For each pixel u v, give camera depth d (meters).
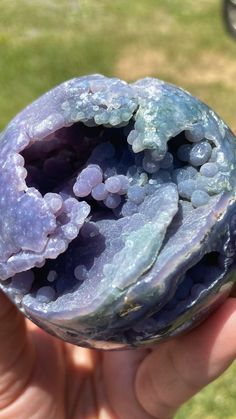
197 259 0.17
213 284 0.18
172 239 0.17
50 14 0.92
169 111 0.18
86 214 0.17
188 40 0.87
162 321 0.18
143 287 0.17
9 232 0.18
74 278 0.18
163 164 0.18
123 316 0.17
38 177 0.19
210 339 0.21
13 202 0.18
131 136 0.18
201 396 0.43
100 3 0.96
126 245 0.17
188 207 0.18
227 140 0.19
